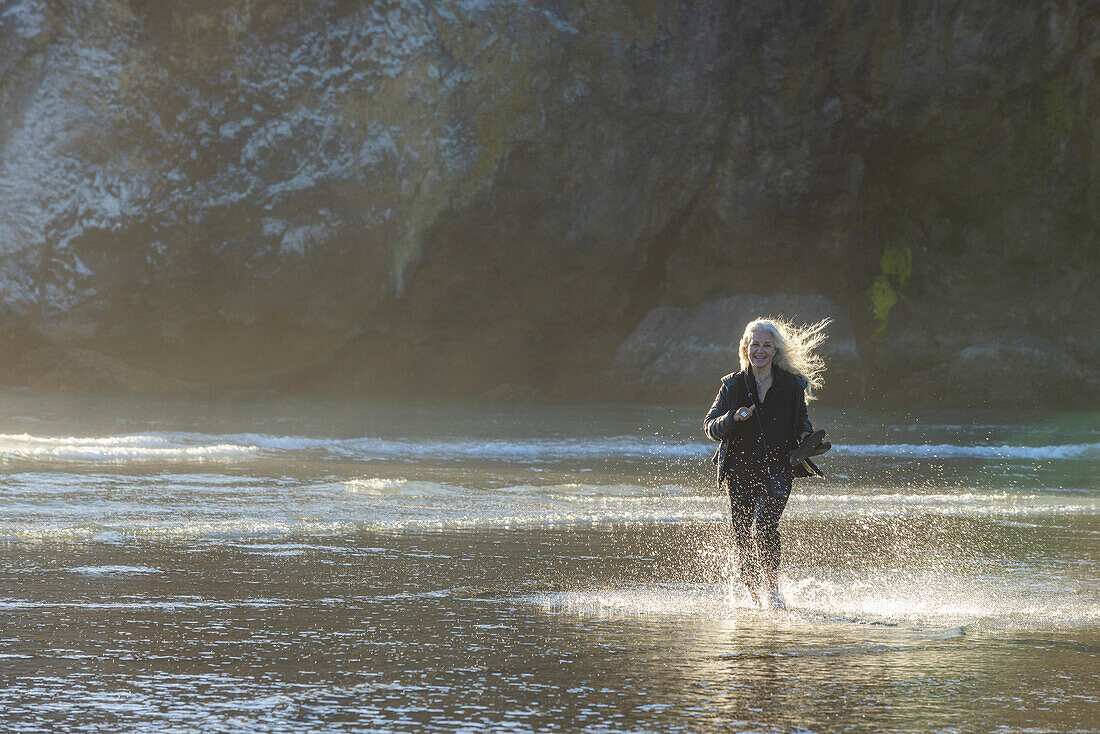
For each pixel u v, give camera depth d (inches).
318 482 1038.4
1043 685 337.7
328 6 2805.1
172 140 2797.7
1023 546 716.0
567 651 378.6
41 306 2787.9
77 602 448.5
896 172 3090.6
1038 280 3085.6
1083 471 1421.0
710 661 365.1
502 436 1825.8
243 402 2536.9
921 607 490.0
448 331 3041.3
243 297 2874.0
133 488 921.5
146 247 2822.3
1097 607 492.1
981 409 2928.2
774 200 3004.4
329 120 2834.6
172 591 479.5
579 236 2967.5
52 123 2753.4
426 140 2847.0
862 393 2997.0
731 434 535.8
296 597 474.3
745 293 3093.0
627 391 3053.6
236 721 289.3
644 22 2866.6
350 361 3041.3
